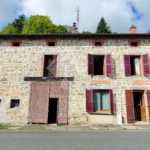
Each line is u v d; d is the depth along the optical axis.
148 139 5.43
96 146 4.59
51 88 8.91
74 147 4.48
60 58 9.37
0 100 8.90
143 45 9.47
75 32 11.32
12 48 9.53
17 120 8.58
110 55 9.11
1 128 7.43
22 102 8.79
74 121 8.54
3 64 9.30
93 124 8.16
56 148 4.39
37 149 4.29
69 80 9.02
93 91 9.11
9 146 4.55
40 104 8.71
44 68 9.42
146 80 9.00
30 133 6.41
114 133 6.45
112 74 9.05
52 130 7.11
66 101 8.75
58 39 9.67
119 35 9.48
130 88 8.92
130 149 4.33
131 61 9.94
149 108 8.60
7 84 9.03
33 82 9.01
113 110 8.66
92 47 9.52
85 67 9.24
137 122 8.72
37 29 20.84
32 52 9.48
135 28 10.41
